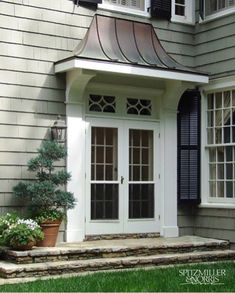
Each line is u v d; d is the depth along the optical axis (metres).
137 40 10.62
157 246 9.52
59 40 9.93
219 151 10.89
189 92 11.12
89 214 10.20
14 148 9.38
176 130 11.16
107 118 10.50
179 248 9.77
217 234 10.66
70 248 8.88
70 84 9.83
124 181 10.64
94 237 10.22
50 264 8.28
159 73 10.20
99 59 9.55
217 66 10.88
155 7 10.99
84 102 10.21
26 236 8.47
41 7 9.77
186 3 11.47
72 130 9.95
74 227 9.91
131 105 10.86
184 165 11.09
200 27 11.33
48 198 8.98
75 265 8.38
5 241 8.56
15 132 9.40
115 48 10.19
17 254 8.27
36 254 8.40
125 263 8.80
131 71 9.89
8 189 9.29
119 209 10.55
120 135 10.66
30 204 9.32
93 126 10.37
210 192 11.04
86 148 10.23
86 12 10.27
